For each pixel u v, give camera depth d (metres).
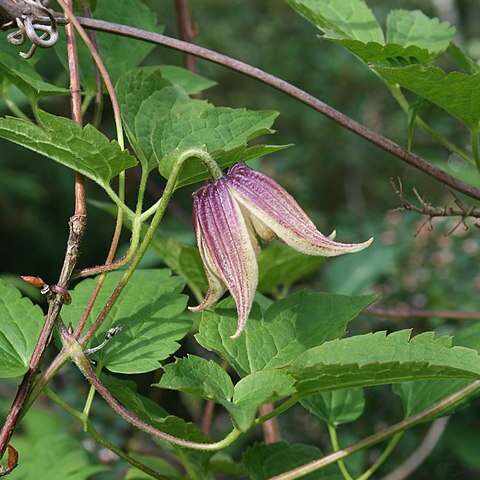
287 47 1.87
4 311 0.43
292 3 0.50
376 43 0.46
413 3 1.81
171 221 1.06
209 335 0.43
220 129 0.43
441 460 0.99
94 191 1.56
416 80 0.45
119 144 0.42
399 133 1.69
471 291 0.99
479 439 0.88
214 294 0.42
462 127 1.46
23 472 0.59
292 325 0.43
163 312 0.44
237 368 0.42
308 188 1.44
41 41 0.43
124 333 0.44
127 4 0.54
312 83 1.80
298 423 1.05
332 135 1.71
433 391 0.47
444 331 0.93
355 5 0.51
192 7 1.97
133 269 0.41
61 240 1.57
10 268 1.55
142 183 0.42
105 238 1.54
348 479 0.47
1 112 0.71
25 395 0.41
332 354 0.40
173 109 0.43
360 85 1.77
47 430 0.74
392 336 0.41
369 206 1.68
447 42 0.51
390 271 1.02
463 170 0.69
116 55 0.53
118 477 0.68
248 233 0.41
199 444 0.40
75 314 0.44
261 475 0.49
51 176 1.55
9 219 1.53
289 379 0.40
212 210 0.41
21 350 0.42
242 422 0.38
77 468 0.59
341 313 0.44
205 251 0.41
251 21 1.95
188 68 0.58
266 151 0.42
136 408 0.44
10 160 1.52
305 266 0.55
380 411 1.00
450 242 1.03
